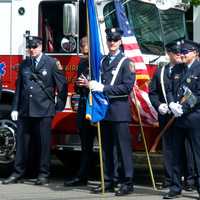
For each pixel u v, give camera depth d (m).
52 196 12.56
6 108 14.45
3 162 14.42
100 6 13.50
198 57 12.50
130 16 13.95
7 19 14.45
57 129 14.09
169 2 15.20
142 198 12.27
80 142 13.87
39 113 13.45
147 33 14.37
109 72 12.53
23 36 14.33
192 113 12.00
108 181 12.88
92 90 12.48
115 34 12.51
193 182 13.04
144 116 13.16
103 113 12.47
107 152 12.83
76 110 13.81
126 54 13.16
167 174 12.92
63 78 13.53
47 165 13.71
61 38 13.98
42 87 13.45
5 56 14.45
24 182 14.05
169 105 12.06
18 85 13.69
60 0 14.00
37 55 13.53
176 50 12.13
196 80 12.01
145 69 13.20
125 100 12.51
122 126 12.48
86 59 13.07
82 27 13.69
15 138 14.22
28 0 14.28
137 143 13.38
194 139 12.06
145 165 17.41
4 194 12.77
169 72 12.33
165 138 12.62
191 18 18.91
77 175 13.65
